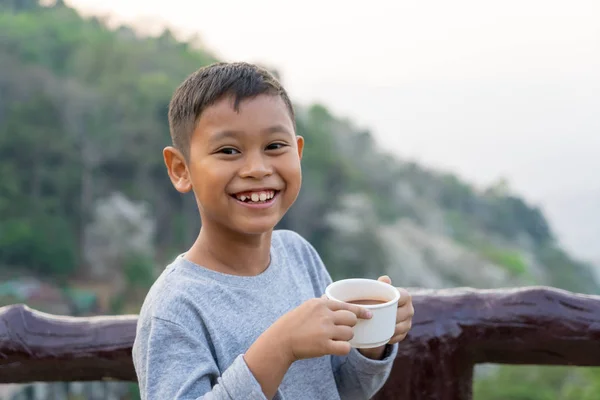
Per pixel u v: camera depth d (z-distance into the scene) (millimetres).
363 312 788
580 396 24672
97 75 41781
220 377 772
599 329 940
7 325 997
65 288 33500
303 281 1009
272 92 872
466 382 1021
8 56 39875
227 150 848
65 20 47938
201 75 889
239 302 875
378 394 1011
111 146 38531
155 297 853
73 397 19109
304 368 928
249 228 853
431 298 1012
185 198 39969
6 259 34219
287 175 869
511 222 59375
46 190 36844
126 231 36312
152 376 793
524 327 966
